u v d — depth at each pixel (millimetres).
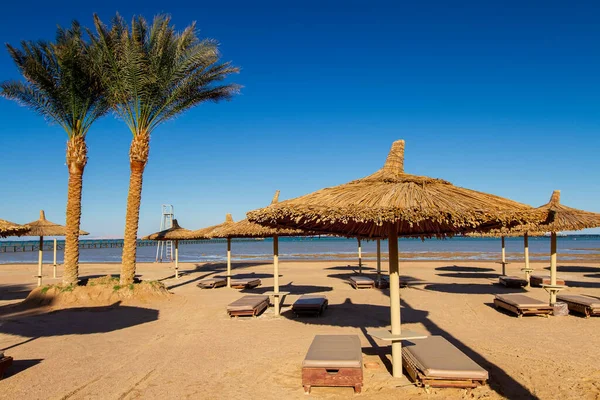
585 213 11141
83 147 14281
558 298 11281
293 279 20406
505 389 5461
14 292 17031
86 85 14117
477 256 41812
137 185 13859
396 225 5988
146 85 13633
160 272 25297
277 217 5637
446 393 5309
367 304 12656
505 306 10898
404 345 6242
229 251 17406
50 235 18594
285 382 5910
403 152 6570
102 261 42500
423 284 17266
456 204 4969
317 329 9320
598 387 5535
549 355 7047
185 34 14359
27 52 13422
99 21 13539
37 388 5828
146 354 7480
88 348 7918
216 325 9867
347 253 51688
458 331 8930
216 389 5711
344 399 5223
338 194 5578
